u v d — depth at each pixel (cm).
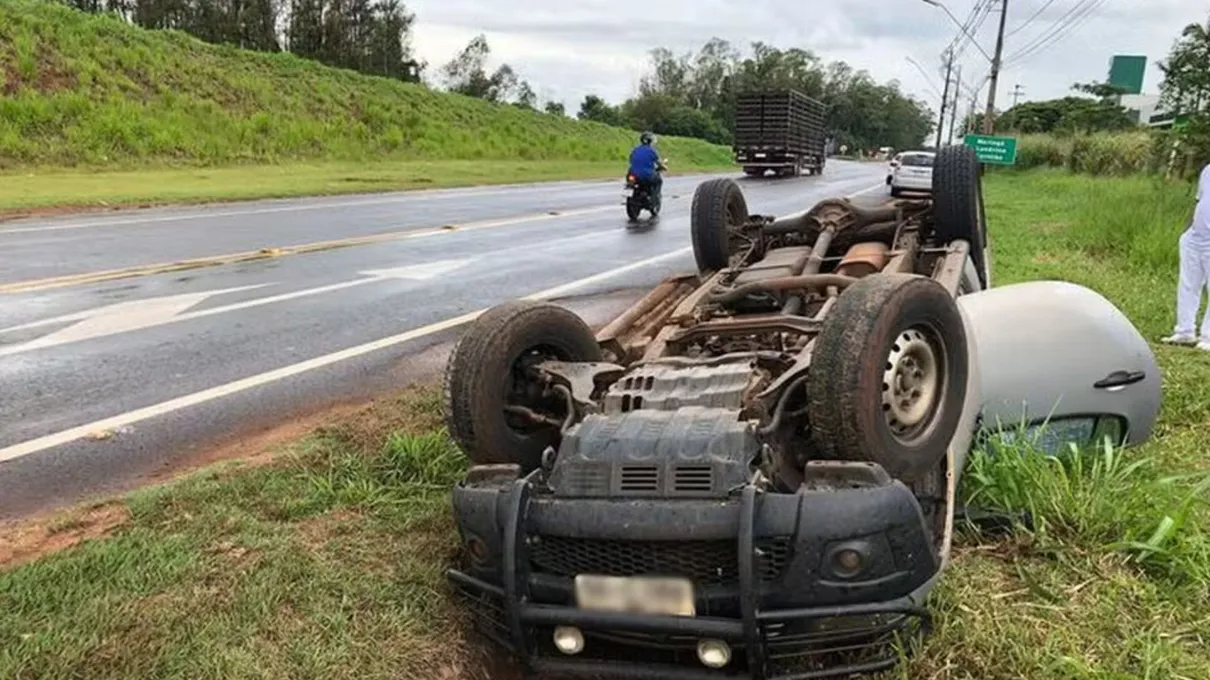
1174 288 995
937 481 377
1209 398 606
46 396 611
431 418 551
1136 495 419
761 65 13425
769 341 429
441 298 954
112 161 2517
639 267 1188
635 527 304
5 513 437
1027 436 462
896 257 570
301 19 5875
